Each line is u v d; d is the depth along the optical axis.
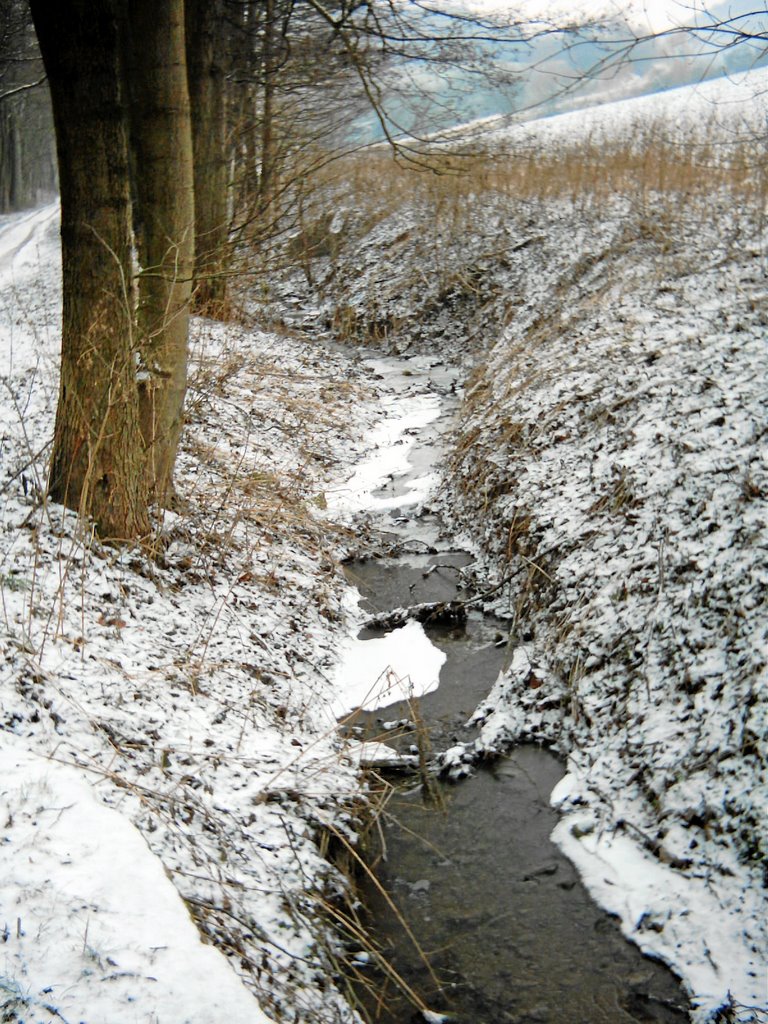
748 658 5.04
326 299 17.12
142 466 6.34
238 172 13.86
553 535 7.25
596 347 9.95
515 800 5.24
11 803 3.73
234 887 4.02
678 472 6.71
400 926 4.34
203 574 6.58
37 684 4.50
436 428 11.72
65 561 5.68
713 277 11.14
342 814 4.89
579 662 5.98
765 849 4.26
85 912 3.39
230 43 14.64
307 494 9.20
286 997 3.61
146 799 4.16
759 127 16.30
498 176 18.64
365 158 20.42
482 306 15.71
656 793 4.87
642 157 18.36
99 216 5.87
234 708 5.30
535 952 4.18
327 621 7.05
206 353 11.77
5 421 8.91
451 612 7.21
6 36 21.00
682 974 4.00
